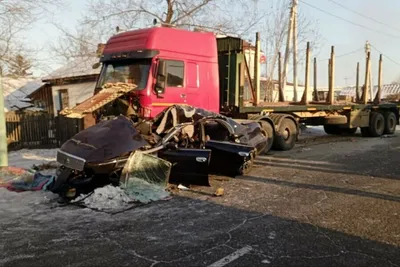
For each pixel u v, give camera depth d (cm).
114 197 625
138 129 741
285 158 1107
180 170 725
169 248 440
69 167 638
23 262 407
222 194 682
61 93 2250
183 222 532
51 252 432
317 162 1030
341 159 1081
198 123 821
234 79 1145
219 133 875
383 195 676
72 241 465
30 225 526
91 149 639
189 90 929
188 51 927
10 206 619
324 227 509
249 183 777
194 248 439
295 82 2103
